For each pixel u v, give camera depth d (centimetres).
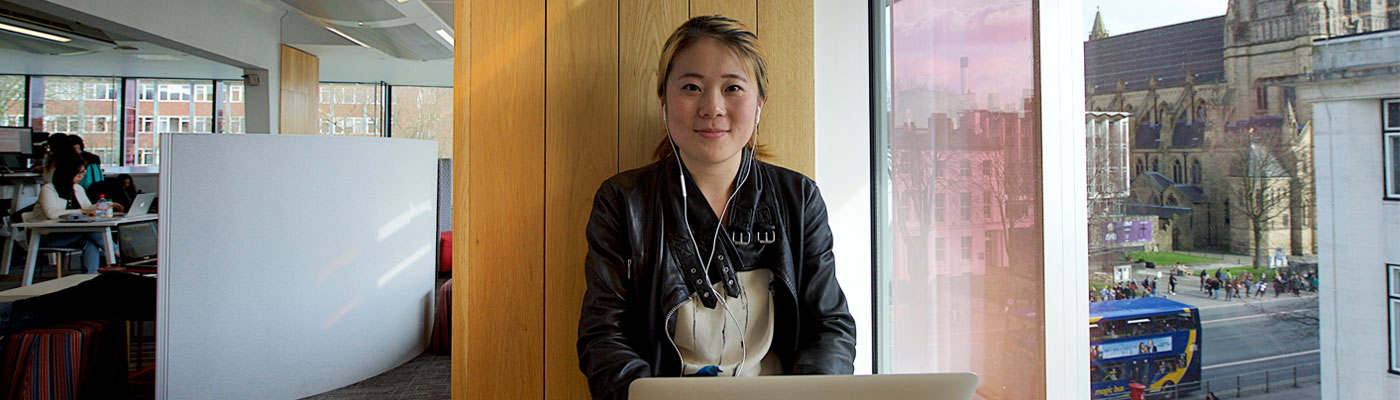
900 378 66
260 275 271
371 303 313
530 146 141
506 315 141
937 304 134
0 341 239
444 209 545
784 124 147
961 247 123
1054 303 94
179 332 254
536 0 141
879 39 158
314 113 764
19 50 706
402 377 314
